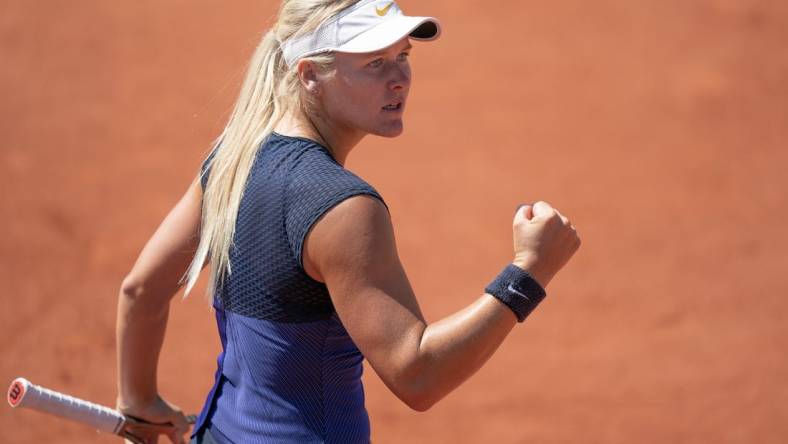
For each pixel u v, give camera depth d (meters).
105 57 37.59
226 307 8.03
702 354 23.34
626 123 33.59
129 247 28.00
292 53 7.95
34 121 34.03
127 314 9.04
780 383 22.19
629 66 36.56
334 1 7.77
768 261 26.86
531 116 34.12
